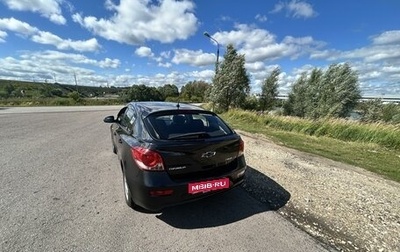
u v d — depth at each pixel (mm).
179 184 2615
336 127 10211
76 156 5457
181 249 2277
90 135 8266
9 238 2344
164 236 2488
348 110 19594
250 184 4043
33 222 2654
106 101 42375
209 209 3137
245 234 2572
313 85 22344
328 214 3076
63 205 3084
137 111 3551
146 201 2582
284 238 2512
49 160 5086
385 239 2551
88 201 3221
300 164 5352
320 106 19781
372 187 4074
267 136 9328
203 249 2287
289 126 11906
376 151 7426
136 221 2766
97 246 2271
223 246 2346
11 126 9922
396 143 8078
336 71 20078
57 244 2277
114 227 2619
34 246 2234
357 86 19344
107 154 5680
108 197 3359
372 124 9773
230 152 3062
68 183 3836
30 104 30484
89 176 4176
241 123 14000
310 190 3854
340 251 2324
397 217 3041
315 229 2713
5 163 4801
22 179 3959
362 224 2848
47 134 8227
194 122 3227
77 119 13703
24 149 5980
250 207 3219
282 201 3428
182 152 2646
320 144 8195
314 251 2303
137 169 2639
